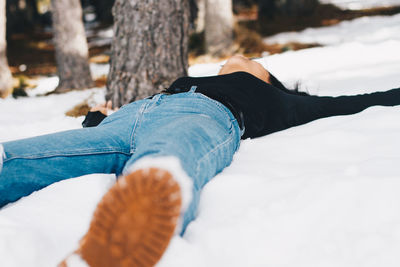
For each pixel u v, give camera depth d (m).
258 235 1.45
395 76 3.91
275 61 6.23
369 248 1.33
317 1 17.38
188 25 4.52
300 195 1.64
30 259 1.39
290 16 16.80
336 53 6.08
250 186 1.83
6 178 1.84
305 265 1.30
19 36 21.38
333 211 1.53
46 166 1.92
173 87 2.58
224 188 1.83
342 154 2.13
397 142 2.15
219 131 1.98
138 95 4.27
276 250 1.38
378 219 1.47
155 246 1.21
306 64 5.73
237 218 1.55
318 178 1.77
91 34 22.12
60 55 9.59
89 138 2.02
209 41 11.30
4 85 9.34
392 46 5.86
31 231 1.48
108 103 2.90
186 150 1.62
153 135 1.71
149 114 2.14
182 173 1.38
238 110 2.33
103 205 1.24
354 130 2.42
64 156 1.94
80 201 1.75
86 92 6.30
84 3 30.19
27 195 1.94
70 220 1.62
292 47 10.74
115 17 4.30
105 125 2.19
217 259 1.38
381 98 2.80
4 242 1.39
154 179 1.24
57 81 11.04
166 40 4.25
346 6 18.05
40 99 5.96
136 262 1.20
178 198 1.25
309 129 2.59
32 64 15.18
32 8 26.11
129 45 4.23
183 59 4.45
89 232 1.26
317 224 1.48
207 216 1.63
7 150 1.84
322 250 1.35
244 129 2.37
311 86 4.12
